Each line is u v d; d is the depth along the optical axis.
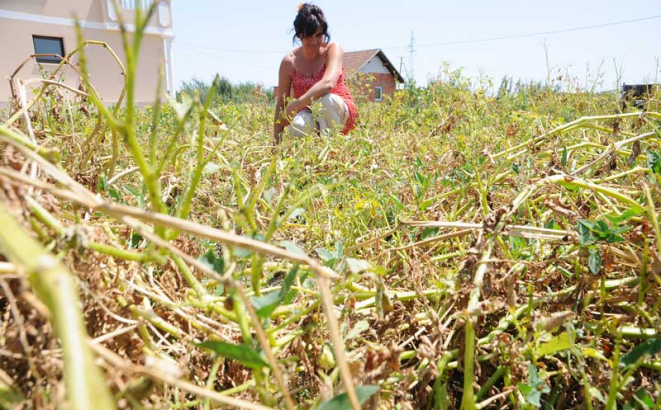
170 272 0.96
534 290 1.04
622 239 0.86
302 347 0.77
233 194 1.59
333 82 3.33
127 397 0.50
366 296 1.03
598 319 1.01
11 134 0.70
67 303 0.31
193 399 0.80
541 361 0.90
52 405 0.54
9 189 0.58
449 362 0.89
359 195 1.62
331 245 1.46
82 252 0.64
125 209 0.52
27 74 9.57
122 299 0.77
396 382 0.78
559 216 1.19
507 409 0.84
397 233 1.33
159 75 0.56
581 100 3.28
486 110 2.95
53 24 10.16
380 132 2.96
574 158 1.86
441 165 1.81
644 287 0.87
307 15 3.54
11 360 0.59
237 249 0.69
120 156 1.96
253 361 0.54
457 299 0.88
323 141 2.44
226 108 3.77
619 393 0.77
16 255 0.32
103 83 10.82
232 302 0.63
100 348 0.48
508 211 0.97
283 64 3.86
